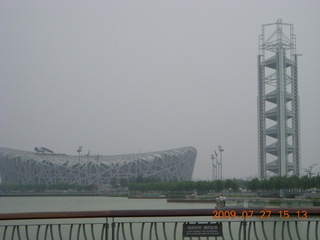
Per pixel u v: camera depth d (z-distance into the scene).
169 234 29.14
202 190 166.62
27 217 12.12
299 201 95.94
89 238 30.11
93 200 172.25
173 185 182.25
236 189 154.88
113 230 13.98
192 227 13.92
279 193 133.00
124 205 114.06
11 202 156.38
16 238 31.88
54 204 130.25
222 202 75.50
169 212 12.75
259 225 34.66
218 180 159.12
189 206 104.12
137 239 26.45
